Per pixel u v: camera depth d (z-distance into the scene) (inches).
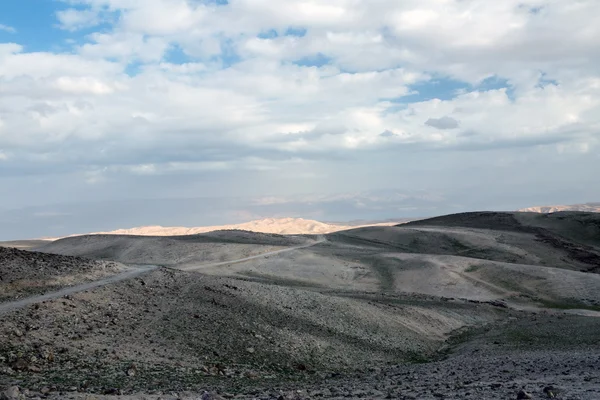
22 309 1257.4
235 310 1654.8
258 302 1800.0
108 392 773.9
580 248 5994.1
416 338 1963.6
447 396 747.4
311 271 4168.3
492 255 5703.7
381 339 1809.8
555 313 2938.0
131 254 4645.7
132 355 1140.5
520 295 3585.1
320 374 1306.6
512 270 4010.8
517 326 2320.4
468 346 1909.4
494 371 1179.3
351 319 1909.4
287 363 1347.2
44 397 668.1
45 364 984.3
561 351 1681.8
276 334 1530.5
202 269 3991.1
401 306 2332.7
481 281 3882.9
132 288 1670.8
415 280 3929.6
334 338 1667.1
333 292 3105.3
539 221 7337.6
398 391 847.1
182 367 1134.4
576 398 673.0
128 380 947.3
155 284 1787.6
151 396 729.6
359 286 3796.8
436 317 2322.8
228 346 1358.3
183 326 1419.8
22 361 949.2
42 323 1199.6
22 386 790.5
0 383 805.9
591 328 2137.1
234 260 4478.3
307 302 1950.1
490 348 1828.2
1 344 1031.0
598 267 5280.5
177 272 2060.8
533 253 5762.8
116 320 1349.7
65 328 1206.3
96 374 965.2
